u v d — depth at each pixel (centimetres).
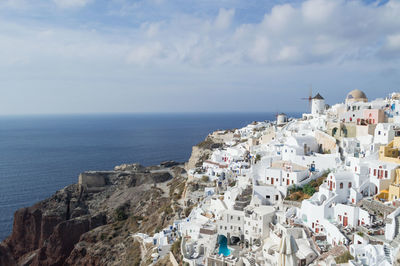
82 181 18638
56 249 14888
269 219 7831
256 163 10781
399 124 9125
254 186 9200
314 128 11769
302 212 7606
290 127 13975
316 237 6738
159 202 15775
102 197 18350
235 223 8288
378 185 7331
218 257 7412
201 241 8425
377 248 5119
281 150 11188
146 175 19738
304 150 10406
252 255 7219
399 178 7069
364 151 9012
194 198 12900
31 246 16212
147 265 9469
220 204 9669
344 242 6031
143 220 14525
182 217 12131
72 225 15362
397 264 4547
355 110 11025
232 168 12594
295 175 9138
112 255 12344
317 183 8712
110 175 19575
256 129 18950
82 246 13512
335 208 6950
